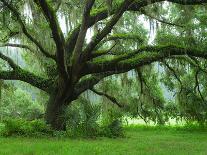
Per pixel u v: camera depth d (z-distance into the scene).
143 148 15.08
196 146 16.61
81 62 20.72
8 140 17.27
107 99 27.20
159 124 30.89
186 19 20.02
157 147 15.67
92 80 22.58
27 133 19.69
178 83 29.86
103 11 21.44
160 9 20.39
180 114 30.80
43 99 29.27
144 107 30.12
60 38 18.97
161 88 30.23
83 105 22.19
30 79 22.22
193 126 30.59
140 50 20.72
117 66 20.95
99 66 20.95
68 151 13.23
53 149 13.88
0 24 19.81
